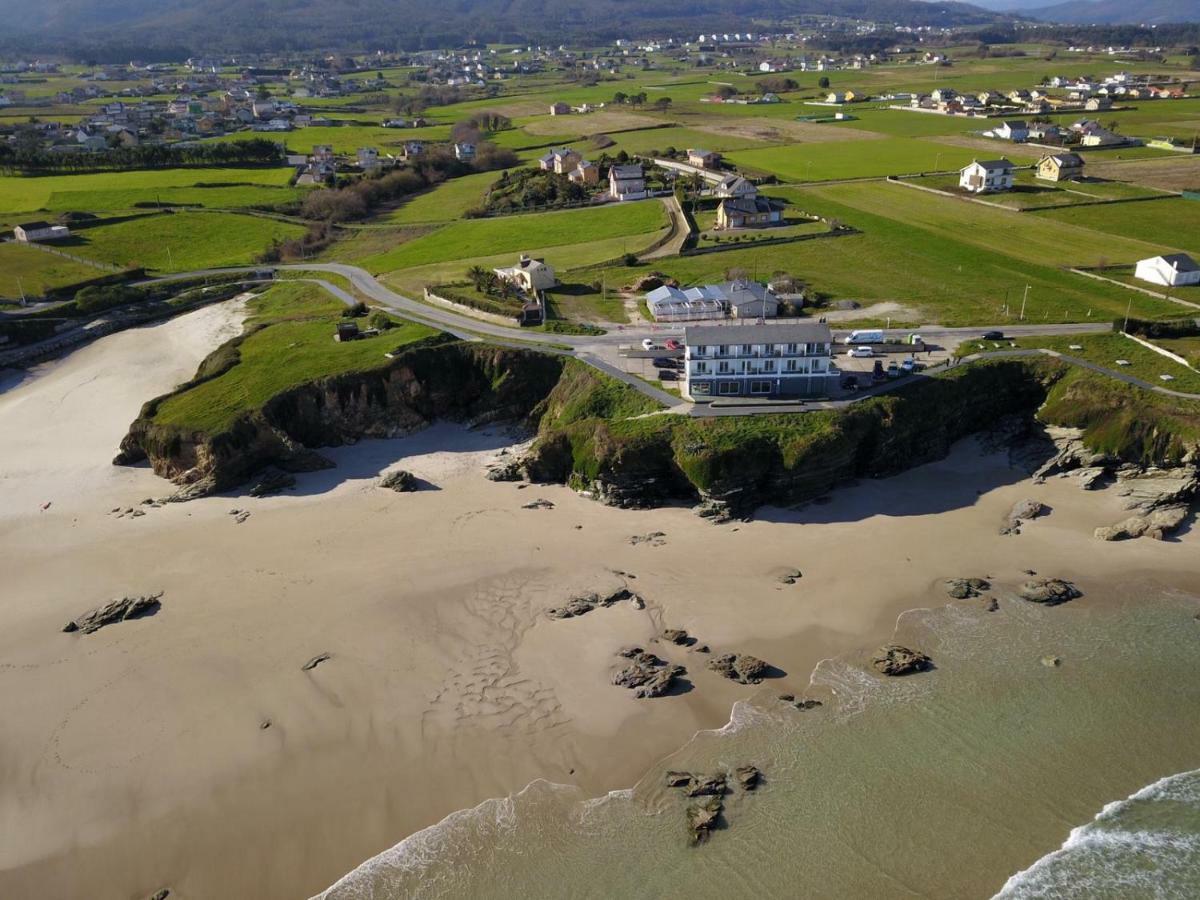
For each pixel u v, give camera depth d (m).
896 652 58.50
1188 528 71.94
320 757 52.19
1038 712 54.06
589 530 74.94
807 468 76.56
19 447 93.06
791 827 46.91
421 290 124.50
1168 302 106.44
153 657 60.72
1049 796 48.34
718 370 84.31
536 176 195.88
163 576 70.00
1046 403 85.94
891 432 80.56
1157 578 66.06
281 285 139.00
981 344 94.44
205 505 80.88
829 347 84.12
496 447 90.81
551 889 44.19
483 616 64.19
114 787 50.59
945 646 59.88
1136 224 143.25
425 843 46.78
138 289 137.62
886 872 44.41
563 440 82.81
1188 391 81.25
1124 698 54.94
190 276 145.00
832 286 119.31
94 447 92.50
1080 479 78.69
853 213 158.00
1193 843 45.22
